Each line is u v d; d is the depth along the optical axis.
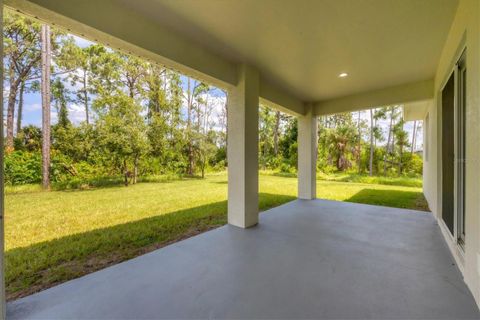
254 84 3.49
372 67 3.46
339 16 2.20
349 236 3.01
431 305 1.56
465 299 1.62
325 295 1.70
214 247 2.66
